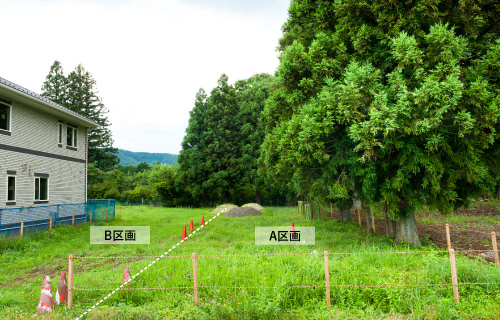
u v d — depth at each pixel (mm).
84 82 48906
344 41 11273
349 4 10102
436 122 8023
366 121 8664
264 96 38438
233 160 36344
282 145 10656
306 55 10773
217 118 38625
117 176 51750
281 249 10359
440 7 9594
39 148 17344
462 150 9281
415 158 9086
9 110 15219
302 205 23203
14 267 9766
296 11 12711
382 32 9914
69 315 5879
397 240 11352
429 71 8914
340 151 10328
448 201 9914
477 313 5762
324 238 12844
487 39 9961
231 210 24094
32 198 16625
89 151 48781
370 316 5672
